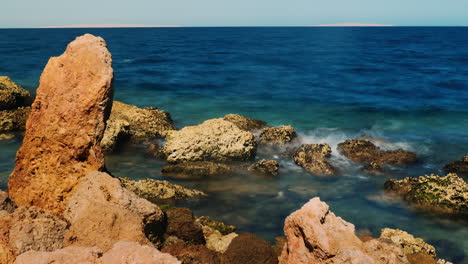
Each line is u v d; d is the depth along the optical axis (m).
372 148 21.62
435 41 131.75
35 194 11.02
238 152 20.03
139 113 24.41
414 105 34.50
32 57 69.12
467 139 24.98
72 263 6.30
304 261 8.30
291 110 32.66
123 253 6.59
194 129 20.75
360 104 34.88
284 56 76.00
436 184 16.28
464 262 12.52
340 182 18.12
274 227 14.06
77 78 10.83
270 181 18.03
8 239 7.89
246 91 40.41
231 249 10.25
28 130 11.29
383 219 14.95
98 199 9.66
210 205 15.57
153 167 19.38
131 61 66.38
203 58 72.50
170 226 11.55
